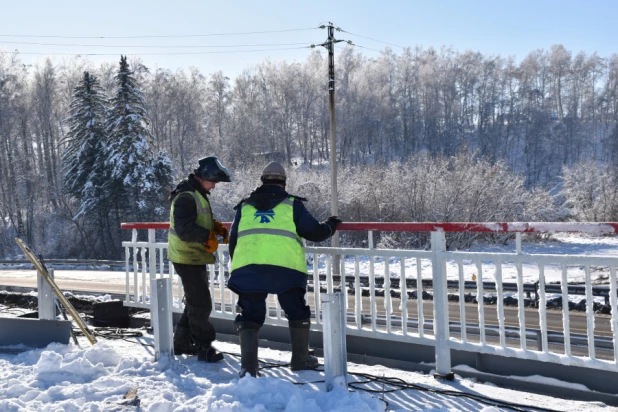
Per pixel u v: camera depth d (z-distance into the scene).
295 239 4.66
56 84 70.75
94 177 40.34
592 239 28.69
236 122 79.69
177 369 5.01
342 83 87.19
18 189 55.34
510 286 11.13
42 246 46.97
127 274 7.05
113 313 7.44
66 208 47.47
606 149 90.19
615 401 3.92
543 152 87.12
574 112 99.44
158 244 6.57
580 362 3.92
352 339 5.38
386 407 3.91
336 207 21.53
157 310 5.12
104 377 4.73
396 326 7.86
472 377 4.65
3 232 50.00
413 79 95.19
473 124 101.75
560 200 43.00
